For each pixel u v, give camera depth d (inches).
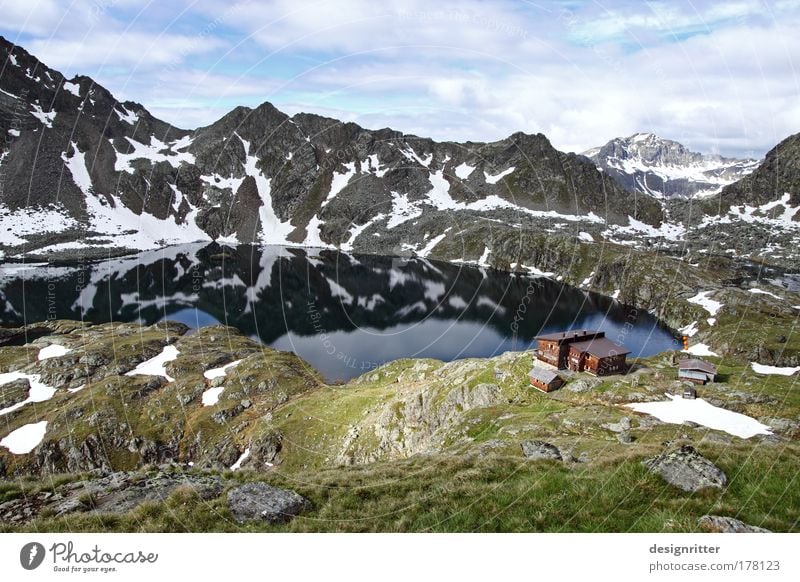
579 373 2263.8
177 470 789.9
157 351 3693.4
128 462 2549.2
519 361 2407.7
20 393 3011.8
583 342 2369.6
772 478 621.3
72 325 4557.1
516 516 561.9
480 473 711.1
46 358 3474.4
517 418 1793.8
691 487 606.5
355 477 751.7
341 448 2335.1
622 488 608.4
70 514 601.6
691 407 1781.5
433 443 1915.6
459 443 1715.1
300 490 684.7
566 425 1620.3
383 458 2169.0
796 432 1482.5
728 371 2529.5
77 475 763.4
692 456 672.4
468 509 582.9
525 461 764.6
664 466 653.3
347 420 2534.5
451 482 682.8
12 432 2647.6
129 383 3063.5
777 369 2711.6
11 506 650.8
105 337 4003.4
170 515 591.8
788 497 575.8
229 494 645.9
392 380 2992.1
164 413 2800.2
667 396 1915.6
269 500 632.4
